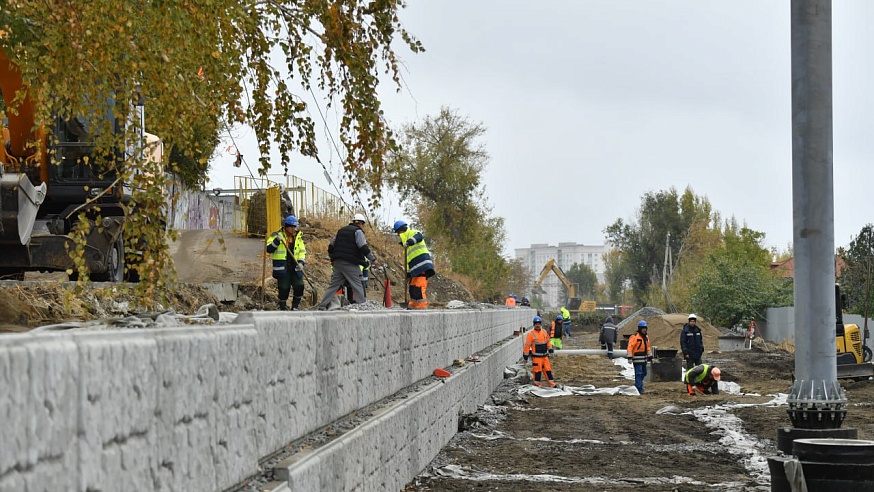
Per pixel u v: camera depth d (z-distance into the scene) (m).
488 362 22.83
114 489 3.87
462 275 60.91
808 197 9.67
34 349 3.29
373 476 8.74
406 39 10.05
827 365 9.63
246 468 5.58
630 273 99.62
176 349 4.57
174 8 8.00
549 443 15.45
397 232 19.05
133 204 8.23
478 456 13.75
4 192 12.73
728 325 58.38
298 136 10.02
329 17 9.66
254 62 9.70
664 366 31.39
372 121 9.97
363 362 9.18
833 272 9.71
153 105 8.37
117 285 10.26
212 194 48.06
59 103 8.67
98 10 7.96
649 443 15.62
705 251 89.81
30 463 3.24
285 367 6.45
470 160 67.50
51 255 14.82
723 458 13.95
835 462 8.29
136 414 4.11
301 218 41.56
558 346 42.09
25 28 8.39
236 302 19.94
